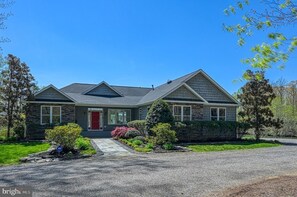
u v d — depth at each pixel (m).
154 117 20.39
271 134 32.69
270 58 5.38
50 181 8.84
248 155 15.06
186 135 21.61
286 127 31.91
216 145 19.70
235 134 23.55
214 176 9.43
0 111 23.14
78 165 11.98
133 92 32.66
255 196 6.51
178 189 7.75
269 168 10.99
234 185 8.16
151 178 9.13
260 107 24.09
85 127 27.11
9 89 23.05
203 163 12.23
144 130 21.48
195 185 8.20
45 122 23.84
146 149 16.97
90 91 29.98
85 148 16.91
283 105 38.66
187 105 23.81
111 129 28.19
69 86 31.27
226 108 25.89
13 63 23.19
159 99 21.62
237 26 5.98
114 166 11.54
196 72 25.33
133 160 13.27
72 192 7.50
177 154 15.65
